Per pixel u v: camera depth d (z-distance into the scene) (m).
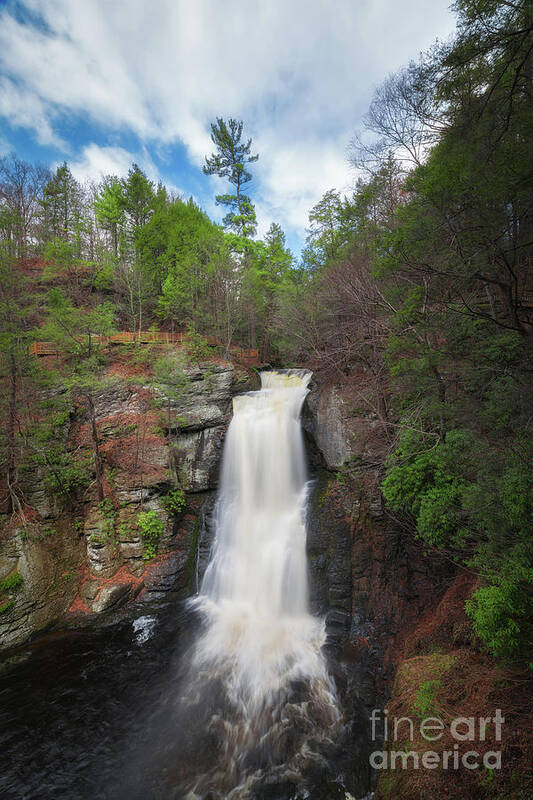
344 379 14.48
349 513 11.80
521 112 5.04
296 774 6.90
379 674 8.76
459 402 6.85
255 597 12.12
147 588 12.90
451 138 5.95
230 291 23.22
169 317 24.94
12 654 10.30
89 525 13.45
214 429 16.09
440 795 4.49
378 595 10.34
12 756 7.39
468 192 5.53
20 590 11.23
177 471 15.15
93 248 22.58
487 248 5.59
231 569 12.84
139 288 22.19
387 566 10.55
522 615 5.33
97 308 15.05
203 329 23.86
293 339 20.19
